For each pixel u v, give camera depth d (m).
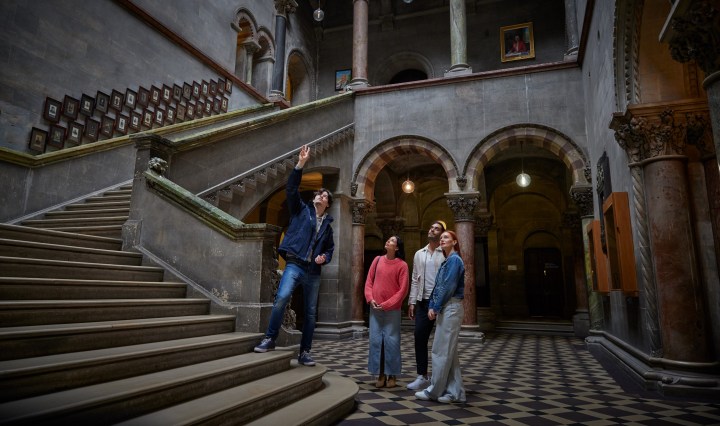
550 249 19.03
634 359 6.64
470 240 12.03
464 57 13.33
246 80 16.33
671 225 5.75
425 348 5.29
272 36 17.86
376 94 13.69
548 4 18.91
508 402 4.78
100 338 3.44
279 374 4.29
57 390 2.72
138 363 3.27
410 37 20.53
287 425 3.15
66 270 4.38
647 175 6.06
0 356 2.81
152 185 5.99
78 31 9.47
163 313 4.54
